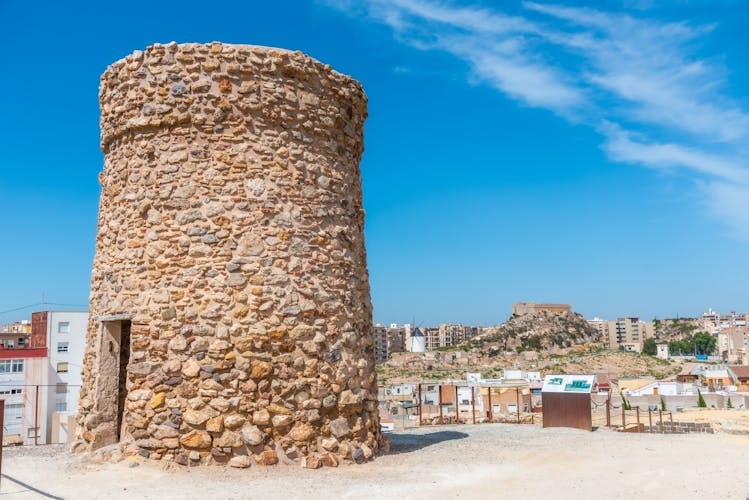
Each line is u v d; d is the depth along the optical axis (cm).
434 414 4616
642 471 970
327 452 988
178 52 1034
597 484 884
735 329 16200
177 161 1016
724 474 951
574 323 16750
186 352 964
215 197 1005
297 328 1002
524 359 13775
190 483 846
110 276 1055
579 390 1556
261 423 954
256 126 1031
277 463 952
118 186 1072
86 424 1061
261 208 1013
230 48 1033
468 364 13138
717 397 5428
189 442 934
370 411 1089
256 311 982
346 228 1113
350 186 1148
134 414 961
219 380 955
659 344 17825
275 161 1034
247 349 968
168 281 988
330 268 1065
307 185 1059
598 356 13350
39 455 1049
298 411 984
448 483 875
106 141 1113
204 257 989
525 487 860
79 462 954
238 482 855
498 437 1330
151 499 767
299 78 1072
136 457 944
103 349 1075
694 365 12475
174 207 1007
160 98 1028
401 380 10119
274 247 1010
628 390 6988
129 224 1036
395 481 880
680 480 912
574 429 1515
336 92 1127
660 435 1404
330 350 1033
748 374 7969
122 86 1065
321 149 1091
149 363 969
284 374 983
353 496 796
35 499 767
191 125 1020
